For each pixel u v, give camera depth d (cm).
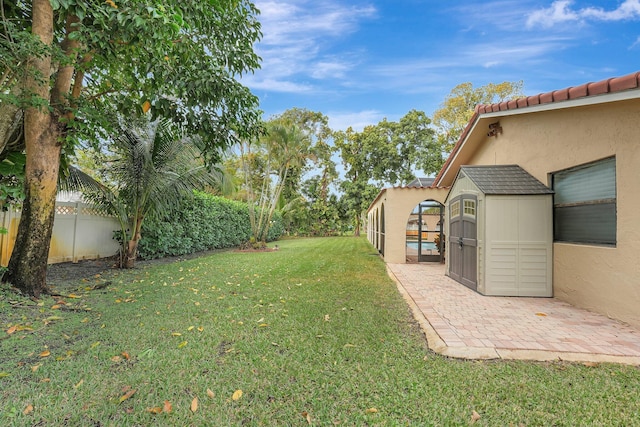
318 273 810
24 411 227
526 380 278
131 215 862
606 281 459
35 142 517
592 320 442
